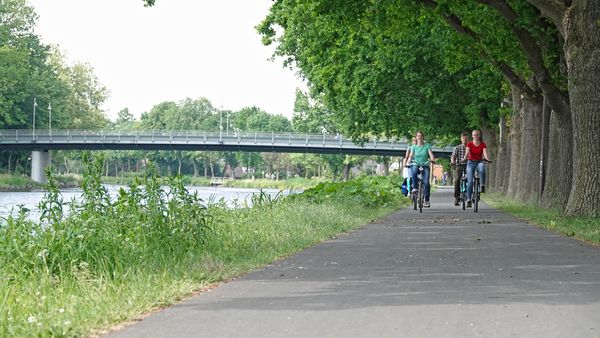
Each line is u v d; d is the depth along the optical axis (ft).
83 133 421.59
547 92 100.73
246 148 410.52
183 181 54.49
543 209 104.53
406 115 187.21
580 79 82.84
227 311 29.71
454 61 116.47
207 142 408.46
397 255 50.29
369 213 100.78
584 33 82.38
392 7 100.83
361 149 386.32
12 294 31.63
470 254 50.47
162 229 48.60
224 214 78.07
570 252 51.44
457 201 109.70
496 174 196.13
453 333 24.80
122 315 28.25
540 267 42.96
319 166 617.62
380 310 29.32
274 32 144.36
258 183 584.81
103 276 37.06
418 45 167.43
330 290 34.88
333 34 147.23
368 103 183.11
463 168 108.88
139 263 41.01
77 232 41.57
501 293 33.32
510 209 112.16
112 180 567.59
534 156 125.70
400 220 89.86
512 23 97.45
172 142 413.39
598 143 82.69
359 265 44.83
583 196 83.35
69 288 34.04
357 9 102.37
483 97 159.02
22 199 267.39
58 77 540.11
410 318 27.55
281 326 26.37
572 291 33.81
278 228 66.95
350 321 27.12
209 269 41.27
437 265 44.34
